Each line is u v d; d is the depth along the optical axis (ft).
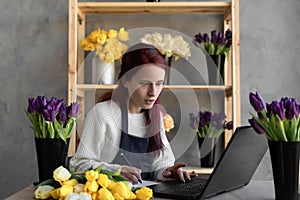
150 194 4.42
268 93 10.54
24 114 10.63
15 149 10.61
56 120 5.49
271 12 10.61
